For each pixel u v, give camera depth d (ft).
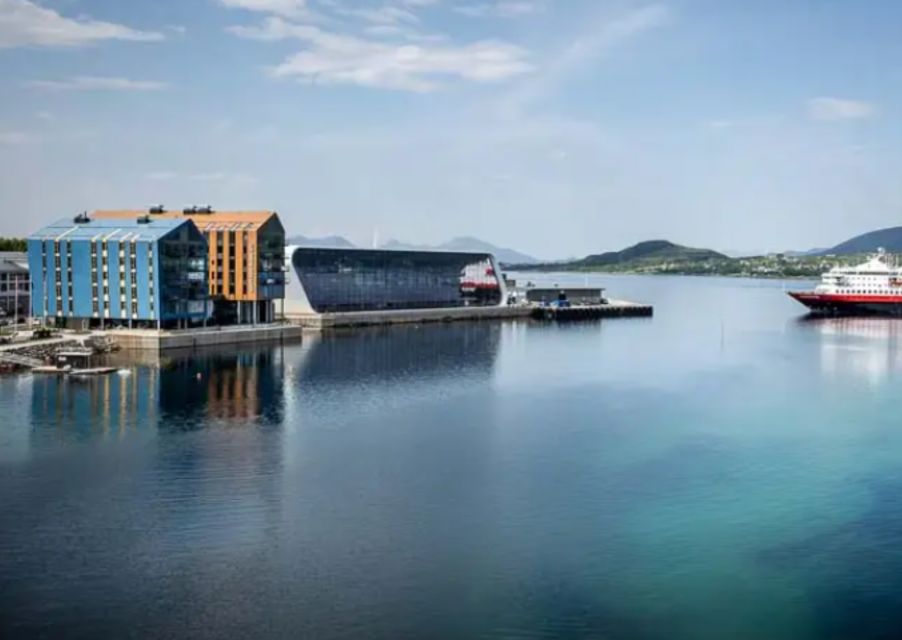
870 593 197.26
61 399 394.73
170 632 174.81
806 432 352.28
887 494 267.59
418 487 269.44
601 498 261.24
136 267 584.81
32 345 515.09
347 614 183.21
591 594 194.80
